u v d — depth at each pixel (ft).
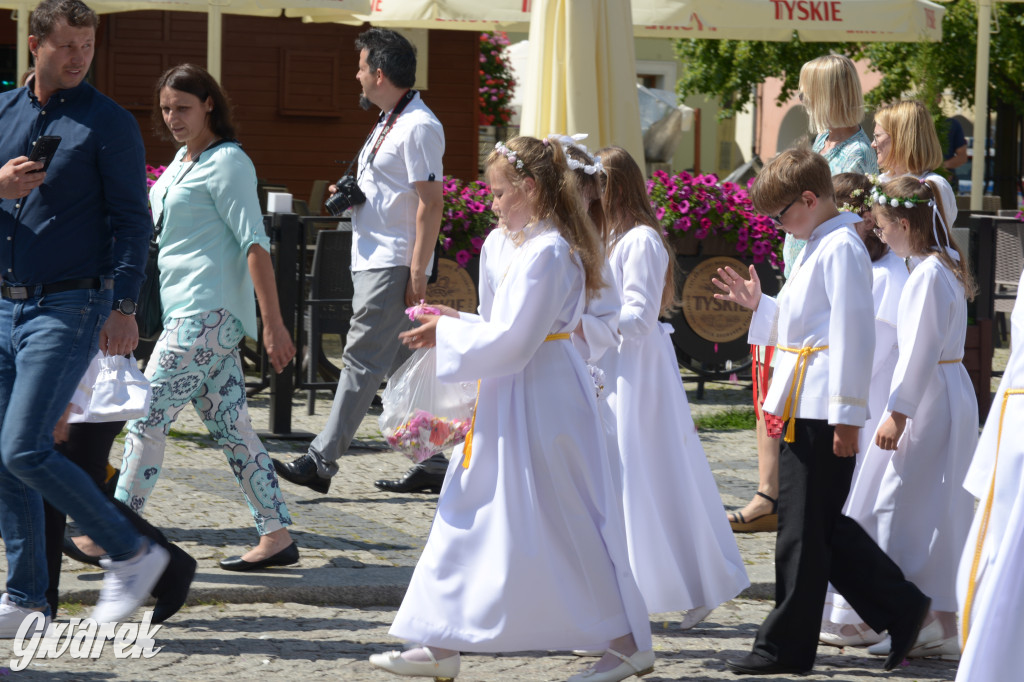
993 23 83.92
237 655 20.88
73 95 20.30
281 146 79.61
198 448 36.73
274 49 78.89
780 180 20.70
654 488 22.70
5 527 20.80
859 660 21.94
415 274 31.19
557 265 18.66
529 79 35.78
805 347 20.54
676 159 145.79
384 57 31.45
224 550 26.07
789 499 20.57
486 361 18.66
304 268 40.57
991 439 17.24
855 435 19.94
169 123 24.41
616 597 18.97
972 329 43.14
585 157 21.59
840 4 55.62
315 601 24.02
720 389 50.08
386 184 31.58
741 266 45.11
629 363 22.81
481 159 87.61
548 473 18.83
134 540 20.03
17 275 19.93
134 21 76.74
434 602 18.78
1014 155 110.63
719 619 24.39
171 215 24.26
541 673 20.84
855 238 20.53
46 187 19.83
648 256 22.49
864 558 20.38
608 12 35.55
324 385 41.60
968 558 17.19
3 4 51.26
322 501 31.37
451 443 21.36
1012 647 16.10
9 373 20.02
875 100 89.61
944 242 21.80
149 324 24.56
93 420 21.50
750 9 55.31
